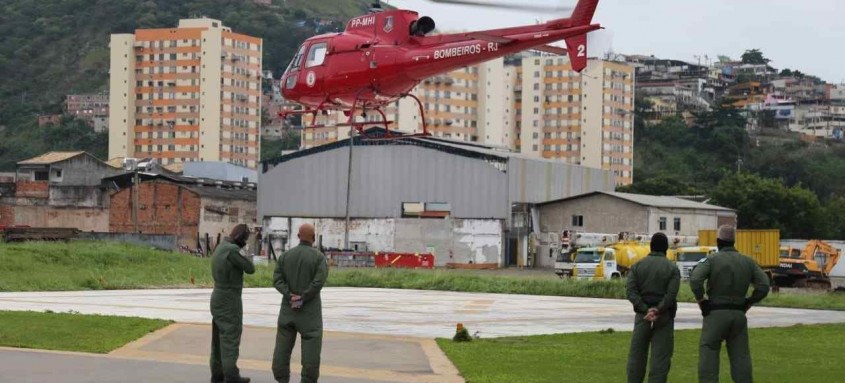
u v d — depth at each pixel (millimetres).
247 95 168000
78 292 38031
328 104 30344
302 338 13984
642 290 14375
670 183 123812
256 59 170000
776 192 100812
